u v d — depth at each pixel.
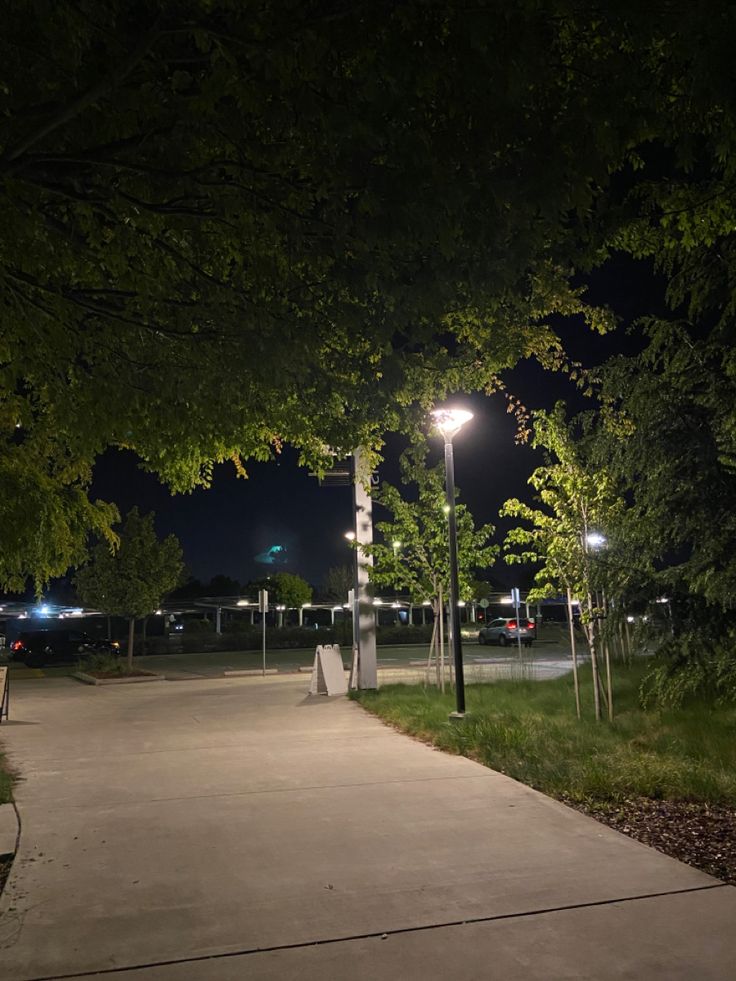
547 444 11.84
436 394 8.43
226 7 4.25
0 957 4.19
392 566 16.45
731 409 8.76
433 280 5.34
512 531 12.02
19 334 6.07
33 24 4.49
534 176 4.60
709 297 8.85
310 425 7.66
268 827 6.50
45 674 28.64
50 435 8.29
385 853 5.77
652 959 4.02
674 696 9.54
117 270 6.22
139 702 16.91
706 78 4.06
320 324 6.32
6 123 4.67
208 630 51.00
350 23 4.16
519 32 4.07
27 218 5.48
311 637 42.81
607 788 7.26
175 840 6.20
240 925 4.55
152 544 26.94
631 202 6.67
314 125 4.64
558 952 4.12
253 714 14.01
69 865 5.63
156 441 7.34
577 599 11.69
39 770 9.15
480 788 7.68
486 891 4.98
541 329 8.34
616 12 4.11
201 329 6.56
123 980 3.92
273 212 5.44
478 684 17.09
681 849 5.78
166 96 4.84
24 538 7.57
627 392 9.39
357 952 4.18
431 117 4.69
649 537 9.47
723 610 8.89
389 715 12.80
